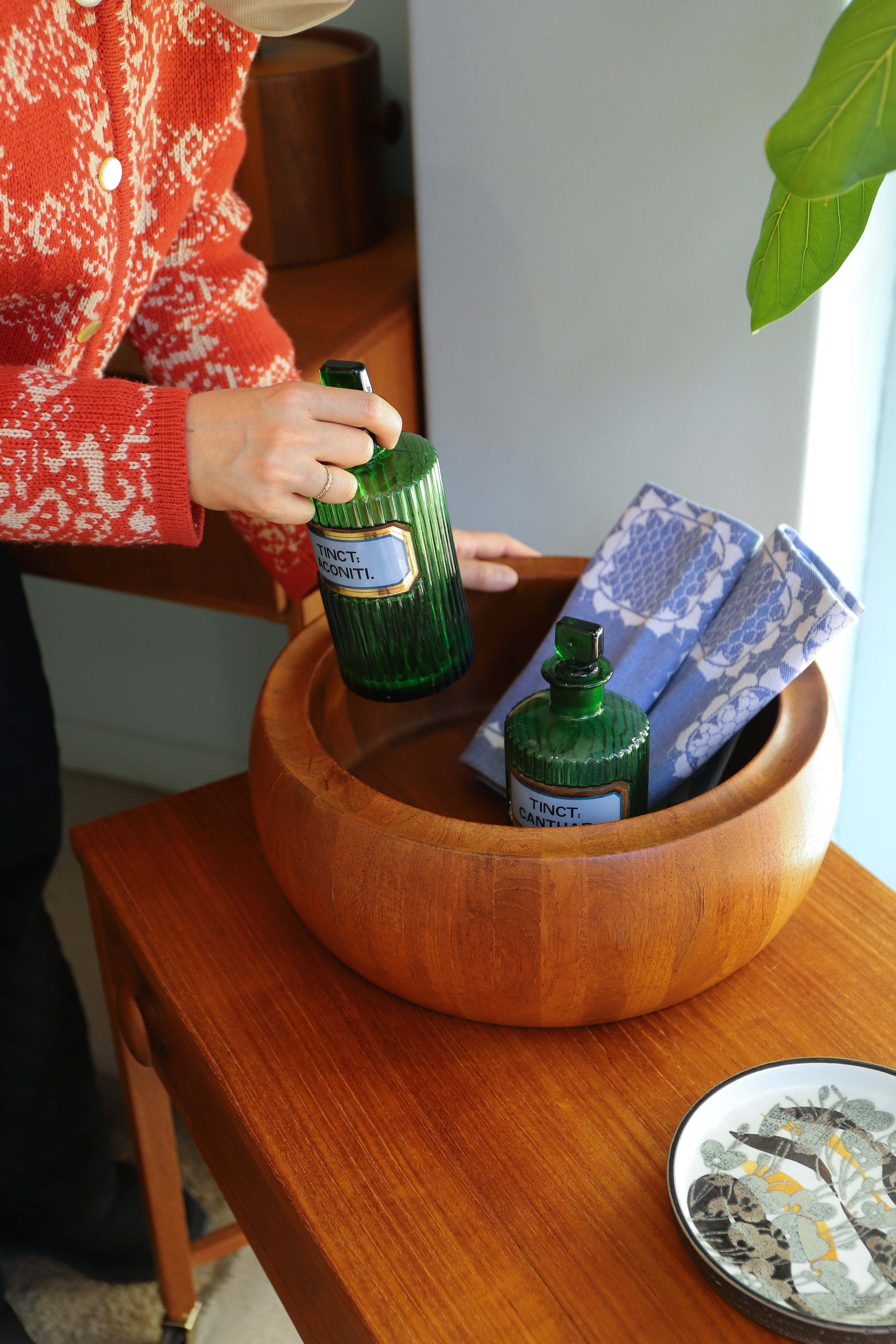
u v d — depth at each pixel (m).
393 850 0.60
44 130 0.66
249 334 0.91
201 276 0.90
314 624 0.81
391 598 0.70
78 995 1.24
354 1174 0.59
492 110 0.94
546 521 1.12
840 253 0.60
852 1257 0.53
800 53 0.80
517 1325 0.52
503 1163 0.60
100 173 0.71
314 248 1.24
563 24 0.88
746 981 0.69
